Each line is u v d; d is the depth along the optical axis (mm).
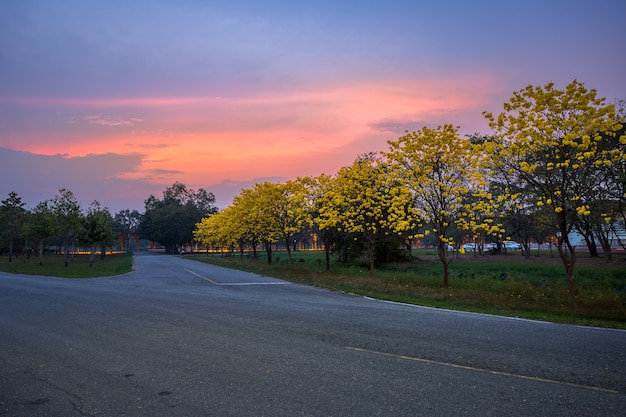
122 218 158000
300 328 9203
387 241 31594
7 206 50156
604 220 17188
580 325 9648
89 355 7098
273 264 37375
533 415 4500
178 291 17156
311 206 30375
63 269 35719
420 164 18641
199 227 73500
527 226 32906
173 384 5586
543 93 14305
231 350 7297
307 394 5152
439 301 13898
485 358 6707
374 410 4641
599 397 5023
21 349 7566
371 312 11531
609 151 14156
